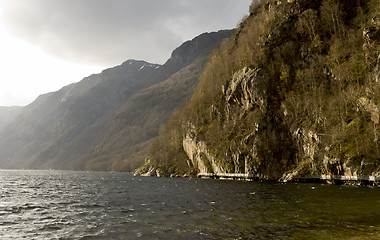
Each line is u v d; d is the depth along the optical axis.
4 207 33.81
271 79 91.25
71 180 104.75
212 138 109.25
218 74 129.12
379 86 58.97
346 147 59.44
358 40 76.75
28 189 61.19
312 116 74.12
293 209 27.23
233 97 103.81
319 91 75.94
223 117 111.25
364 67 68.25
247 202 33.44
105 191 55.03
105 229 21.56
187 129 135.88
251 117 91.06
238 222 22.11
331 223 20.53
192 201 36.19
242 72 100.75
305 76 83.94
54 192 53.78
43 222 24.75
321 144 66.38
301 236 17.42
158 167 150.50
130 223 23.31
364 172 53.25
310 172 67.38
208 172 106.75
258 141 82.81
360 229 18.62
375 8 77.81
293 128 77.81
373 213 23.84
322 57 83.44
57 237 19.78
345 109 65.75
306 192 42.97
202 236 18.42
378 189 44.97
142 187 64.94
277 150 80.94
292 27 97.31
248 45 113.12
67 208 32.78
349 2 88.31
